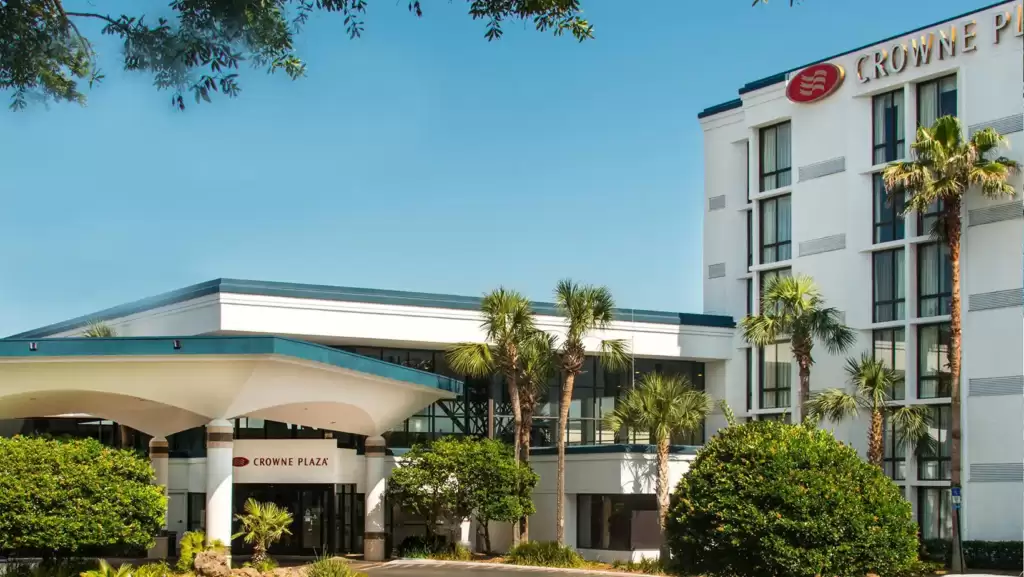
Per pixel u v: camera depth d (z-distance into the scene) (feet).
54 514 107.65
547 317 171.63
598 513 153.28
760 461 109.09
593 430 176.86
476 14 61.98
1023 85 143.84
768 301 154.20
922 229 154.61
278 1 58.95
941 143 144.36
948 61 151.43
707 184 190.70
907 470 151.33
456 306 166.30
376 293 161.79
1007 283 143.64
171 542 159.63
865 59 161.58
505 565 140.97
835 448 112.16
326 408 140.05
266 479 147.54
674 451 153.48
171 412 140.56
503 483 146.92
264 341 118.42
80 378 117.70
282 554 159.22
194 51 58.59
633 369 176.14
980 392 144.97
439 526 158.10
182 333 160.86
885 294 158.81
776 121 175.32
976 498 143.95
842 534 106.11
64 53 61.36
